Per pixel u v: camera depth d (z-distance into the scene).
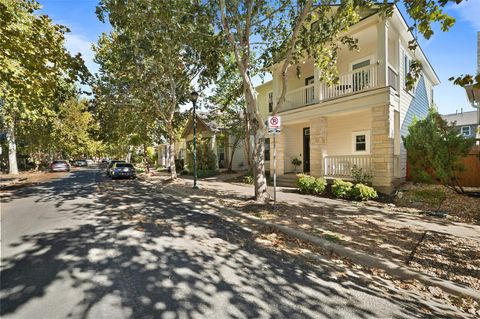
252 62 11.43
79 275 3.60
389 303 3.04
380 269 3.93
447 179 8.00
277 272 3.80
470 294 3.12
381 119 9.69
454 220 6.40
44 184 15.66
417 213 7.13
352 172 10.34
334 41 11.31
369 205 8.20
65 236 5.33
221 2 7.14
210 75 11.52
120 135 22.41
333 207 7.87
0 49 7.43
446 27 4.10
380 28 9.87
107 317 2.67
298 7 7.67
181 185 14.13
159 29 9.84
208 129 23.11
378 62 9.93
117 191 12.45
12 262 4.03
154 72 14.15
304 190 10.51
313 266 4.05
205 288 3.29
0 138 26.53
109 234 5.48
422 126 8.55
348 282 3.55
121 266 3.91
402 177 11.48
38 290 3.19
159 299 3.02
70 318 2.65
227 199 9.45
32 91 9.44
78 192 12.03
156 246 4.79
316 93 12.16
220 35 9.09
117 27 11.00
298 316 2.74
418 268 3.80
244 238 5.35
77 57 10.66
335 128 13.67
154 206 8.70
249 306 2.91
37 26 8.54
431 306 3.00
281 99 8.02
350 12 6.41
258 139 8.36
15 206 8.60
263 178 8.45
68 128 32.78
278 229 5.86
